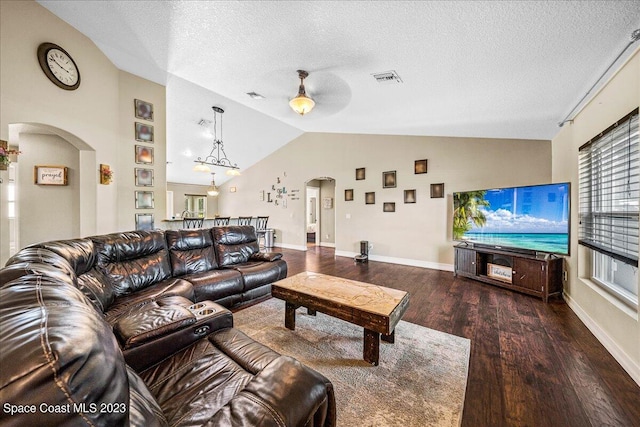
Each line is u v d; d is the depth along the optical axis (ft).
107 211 10.93
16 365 1.36
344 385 5.45
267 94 11.64
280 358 3.30
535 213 10.59
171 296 6.86
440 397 5.09
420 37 5.92
